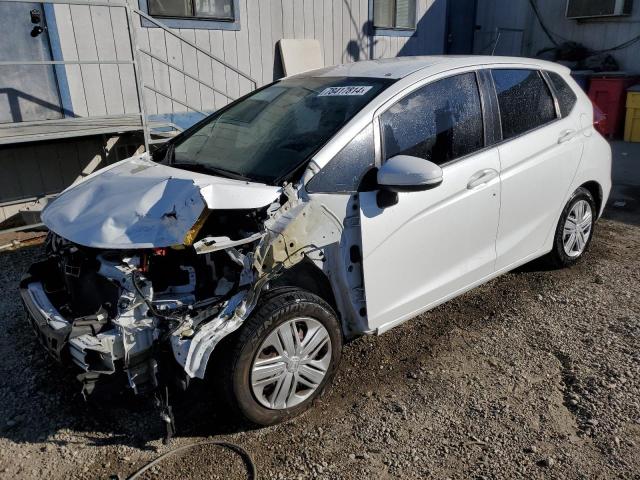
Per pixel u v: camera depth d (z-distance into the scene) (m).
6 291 4.43
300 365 2.86
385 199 3.02
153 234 2.61
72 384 3.25
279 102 3.67
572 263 4.67
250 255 2.65
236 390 2.66
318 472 2.57
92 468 2.61
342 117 3.18
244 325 2.67
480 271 3.71
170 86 7.02
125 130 5.57
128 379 2.53
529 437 2.78
